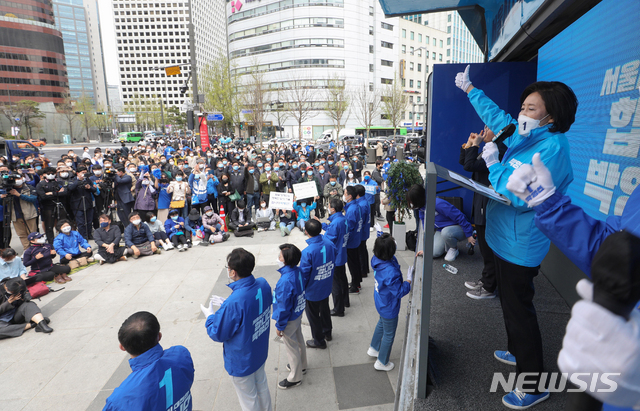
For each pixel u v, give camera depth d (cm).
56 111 7188
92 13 11406
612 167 225
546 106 152
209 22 15162
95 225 994
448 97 512
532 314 182
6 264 583
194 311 545
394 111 4956
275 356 432
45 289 607
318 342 432
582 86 276
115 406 201
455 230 426
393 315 368
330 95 5053
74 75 10244
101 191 996
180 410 225
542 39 362
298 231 977
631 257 61
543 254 173
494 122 232
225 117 4475
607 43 236
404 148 2609
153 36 13700
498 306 301
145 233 809
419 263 423
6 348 459
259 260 750
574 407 82
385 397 353
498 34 458
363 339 455
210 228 880
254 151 2278
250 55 5828
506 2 404
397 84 5916
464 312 292
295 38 5378
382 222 1052
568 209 106
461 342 246
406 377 211
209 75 4488
